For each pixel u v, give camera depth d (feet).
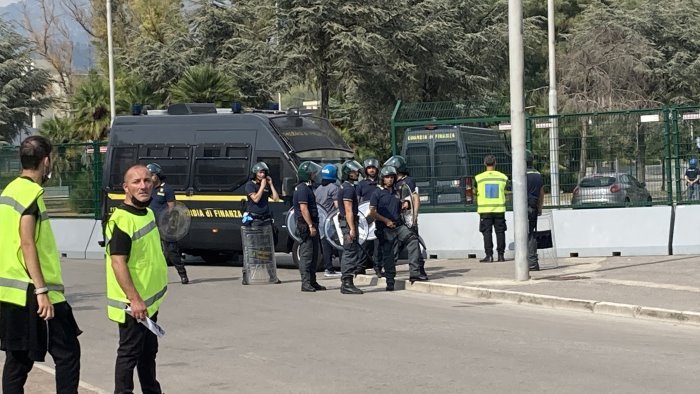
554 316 42.45
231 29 151.02
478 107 75.87
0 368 32.76
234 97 116.26
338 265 66.44
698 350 33.58
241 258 75.72
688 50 163.12
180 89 115.44
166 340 38.27
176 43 150.00
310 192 52.42
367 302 47.83
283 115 67.72
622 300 44.01
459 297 49.32
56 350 23.41
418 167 71.51
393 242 52.11
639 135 65.10
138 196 23.72
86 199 81.30
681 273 53.11
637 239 64.28
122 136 71.51
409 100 145.59
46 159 23.68
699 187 64.18
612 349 33.91
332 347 35.58
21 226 22.72
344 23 128.77
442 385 28.78
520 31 50.60
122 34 198.08
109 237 23.62
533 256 56.85
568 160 66.49
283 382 29.96
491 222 64.03
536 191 56.39
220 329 40.57
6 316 23.03
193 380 30.71
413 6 144.05
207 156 67.72
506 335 37.29
